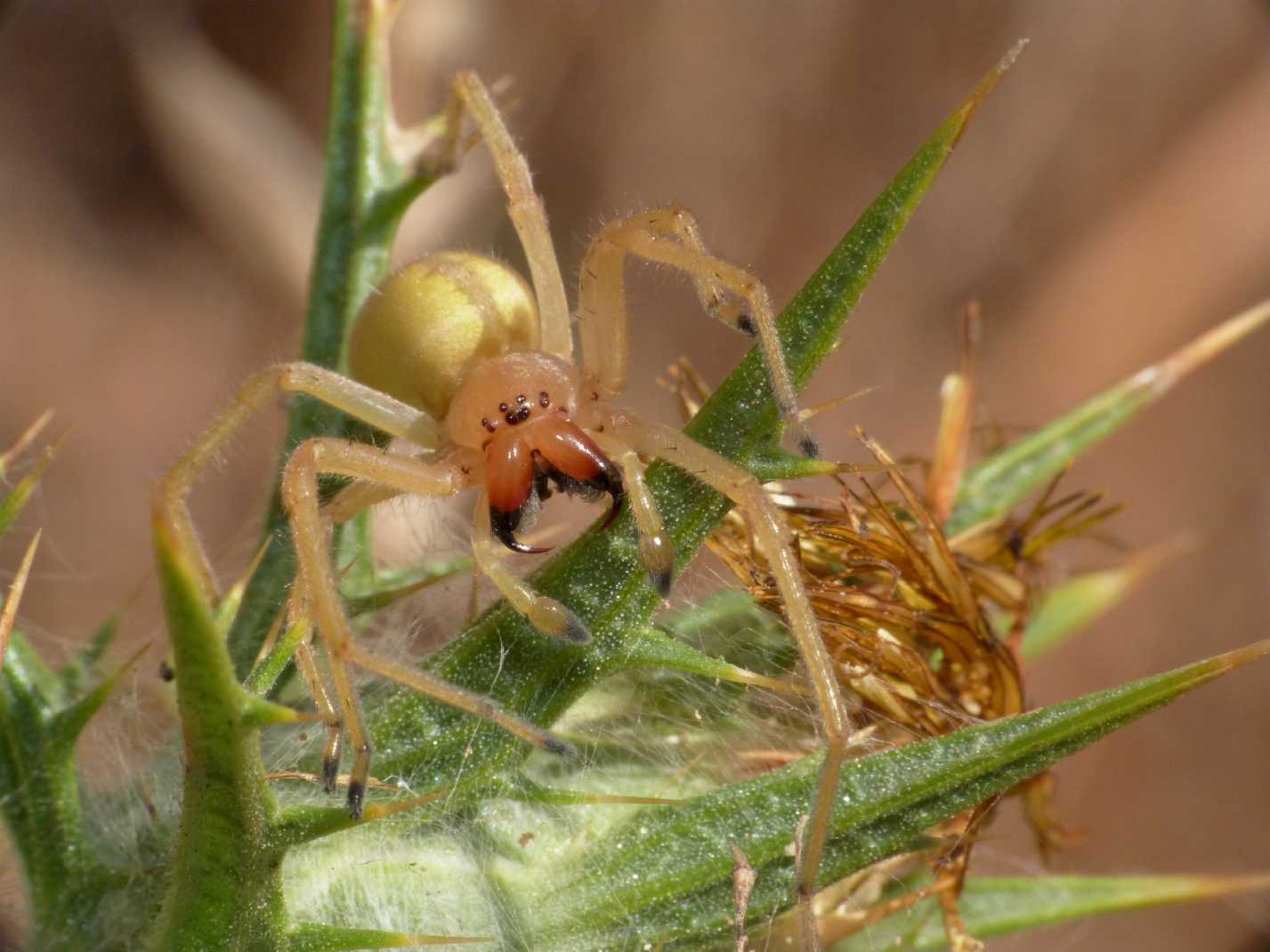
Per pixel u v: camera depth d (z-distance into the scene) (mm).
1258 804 127
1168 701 76
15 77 125
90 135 127
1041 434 88
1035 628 91
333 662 79
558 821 79
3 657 78
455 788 79
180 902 75
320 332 89
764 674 82
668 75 127
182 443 84
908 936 84
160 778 82
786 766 78
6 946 83
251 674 78
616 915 78
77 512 124
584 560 80
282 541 85
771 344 79
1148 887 85
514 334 92
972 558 85
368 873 78
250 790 75
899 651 81
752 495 80
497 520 88
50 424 126
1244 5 126
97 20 122
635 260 91
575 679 79
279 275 119
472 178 112
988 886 85
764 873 78
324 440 84
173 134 121
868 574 83
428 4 111
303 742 81
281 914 76
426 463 90
